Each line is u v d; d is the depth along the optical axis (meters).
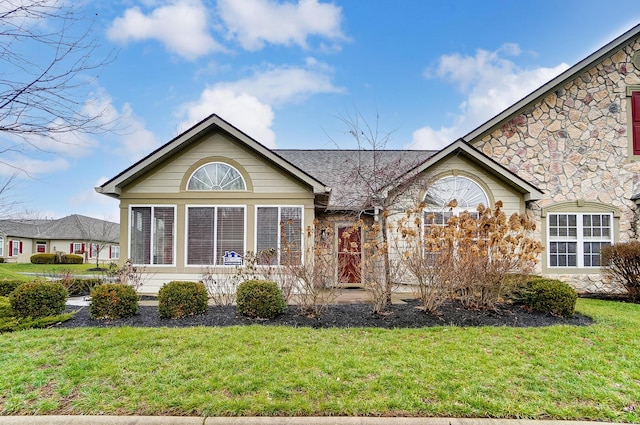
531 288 7.73
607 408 3.85
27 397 3.99
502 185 11.43
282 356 5.01
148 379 4.34
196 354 5.07
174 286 7.31
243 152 11.17
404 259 8.38
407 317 7.05
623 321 6.83
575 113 12.10
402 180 9.81
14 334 6.00
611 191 11.96
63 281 10.72
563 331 6.14
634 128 12.08
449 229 7.66
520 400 3.97
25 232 37.44
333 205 12.03
